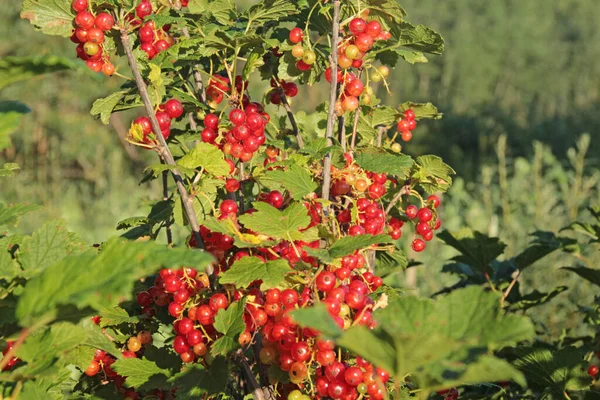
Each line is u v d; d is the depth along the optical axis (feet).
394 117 2.53
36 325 1.75
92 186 9.21
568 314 3.99
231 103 2.35
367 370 1.97
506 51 17.72
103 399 2.17
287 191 2.31
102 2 2.17
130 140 2.16
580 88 16.47
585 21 19.98
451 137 12.56
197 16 2.42
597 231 2.96
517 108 15.05
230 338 2.03
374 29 2.27
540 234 2.99
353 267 2.13
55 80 9.55
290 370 2.02
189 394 2.06
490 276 2.99
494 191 7.10
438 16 19.61
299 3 2.39
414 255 4.92
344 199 2.40
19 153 9.47
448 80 16.75
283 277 2.02
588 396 2.50
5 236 2.10
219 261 2.18
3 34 9.23
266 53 2.50
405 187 2.46
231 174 2.27
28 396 1.86
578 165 6.07
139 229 2.48
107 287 1.70
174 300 2.15
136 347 2.27
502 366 1.66
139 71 2.22
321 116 2.69
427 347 1.69
